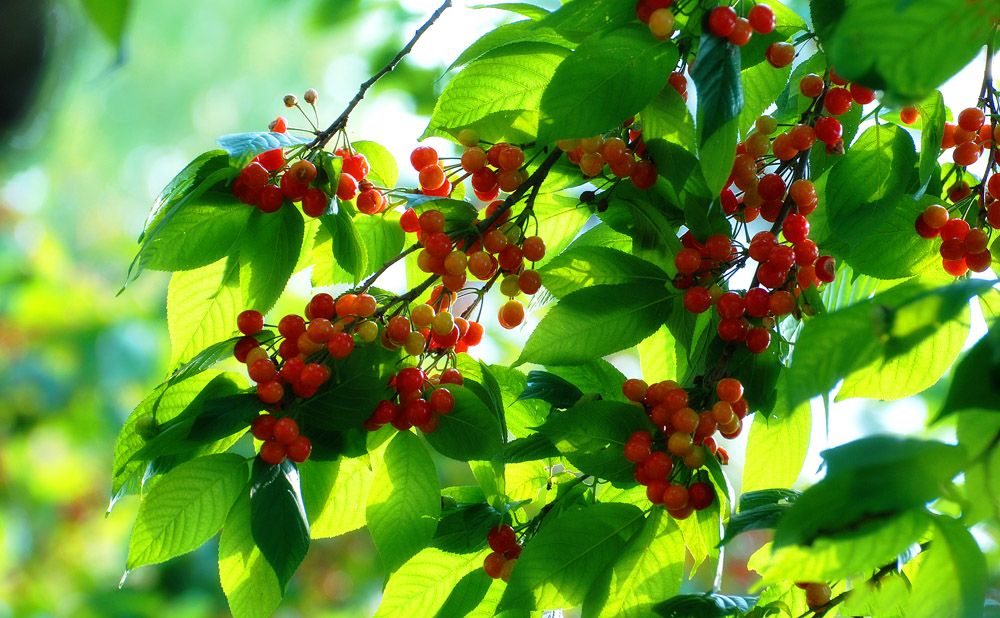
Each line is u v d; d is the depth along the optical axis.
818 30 2.15
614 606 2.12
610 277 2.17
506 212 2.21
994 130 2.17
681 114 2.13
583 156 2.17
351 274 2.19
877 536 1.97
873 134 2.16
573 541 2.12
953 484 1.96
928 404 3.81
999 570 2.20
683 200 2.16
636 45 2.10
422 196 2.18
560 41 2.18
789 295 2.13
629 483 2.13
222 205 2.17
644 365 2.27
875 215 2.16
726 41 2.09
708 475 2.12
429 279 2.17
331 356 2.14
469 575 2.19
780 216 2.16
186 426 2.12
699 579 4.46
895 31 1.96
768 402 2.15
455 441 2.16
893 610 2.09
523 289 2.18
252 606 2.13
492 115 2.18
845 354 1.97
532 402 2.24
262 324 2.17
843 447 1.96
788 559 1.98
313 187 2.17
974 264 2.16
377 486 2.15
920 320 1.95
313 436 2.14
